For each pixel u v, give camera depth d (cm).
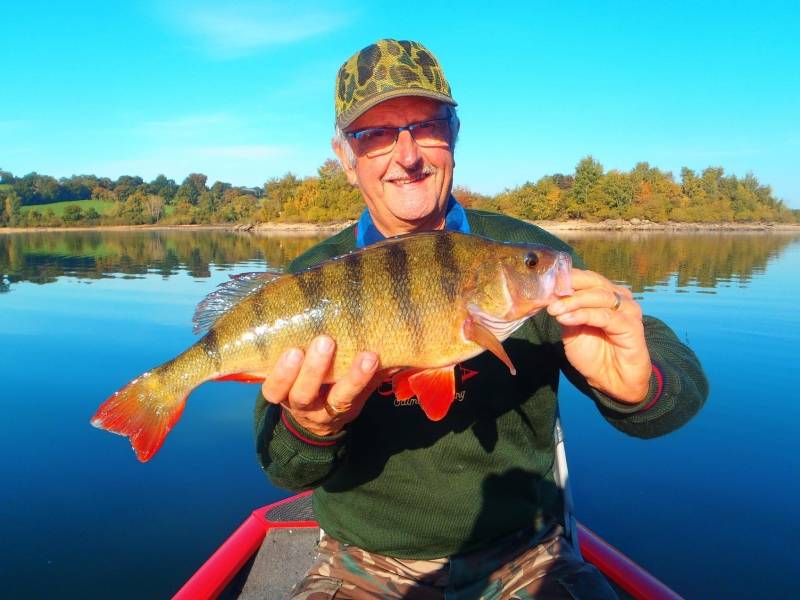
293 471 65
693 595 107
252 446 165
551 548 69
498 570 68
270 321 63
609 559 94
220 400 201
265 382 58
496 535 68
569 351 58
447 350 63
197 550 118
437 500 67
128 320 320
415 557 69
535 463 70
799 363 234
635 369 56
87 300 387
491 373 68
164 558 116
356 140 74
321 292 62
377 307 61
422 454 67
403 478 68
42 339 277
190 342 272
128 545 120
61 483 144
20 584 106
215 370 65
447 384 62
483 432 67
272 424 66
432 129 72
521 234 78
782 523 127
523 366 69
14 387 210
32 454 158
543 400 70
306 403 57
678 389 60
